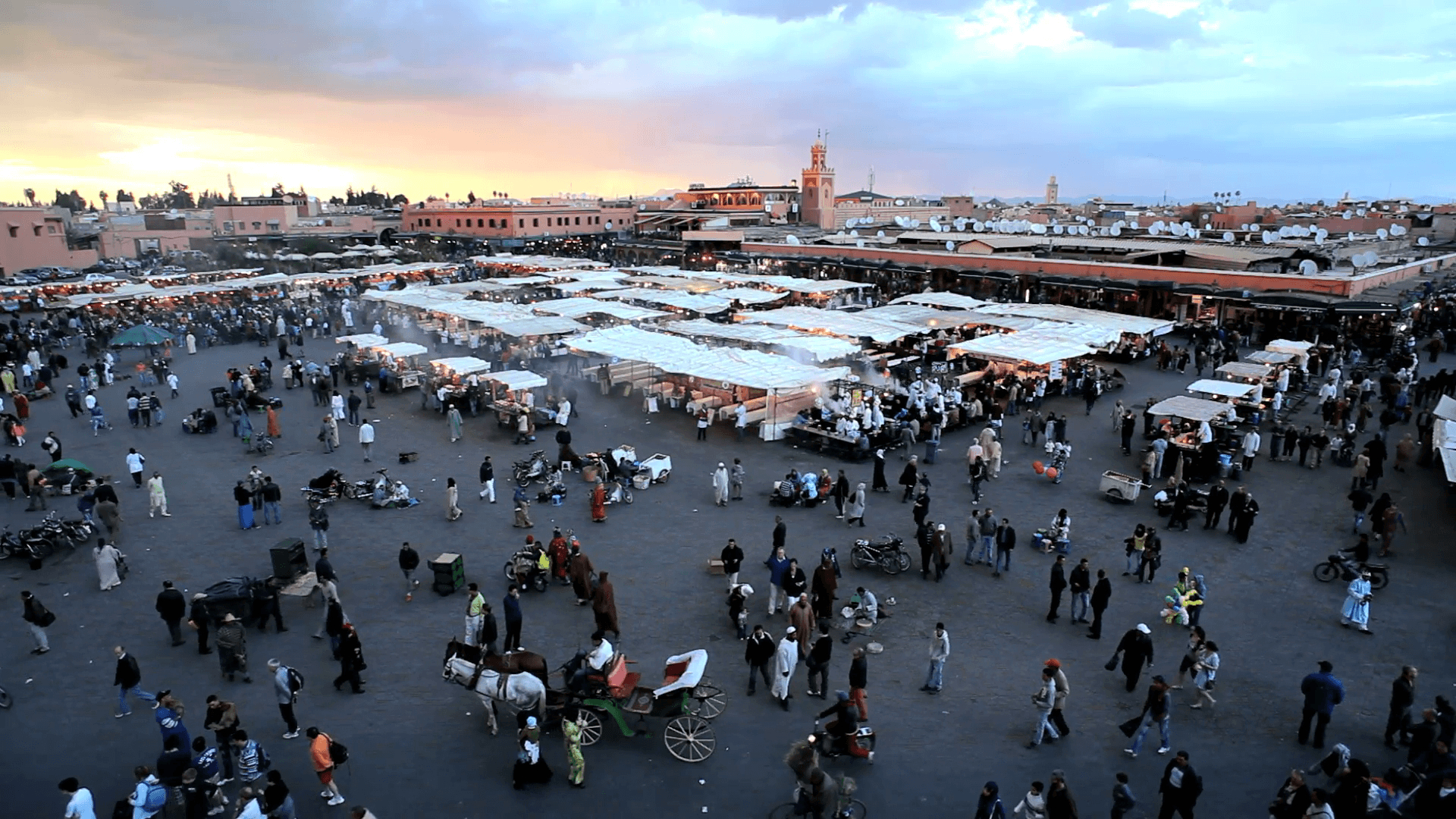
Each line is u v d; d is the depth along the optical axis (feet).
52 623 51.13
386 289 199.72
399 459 83.15
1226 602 53.57
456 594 55.11
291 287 200.44
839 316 132.98
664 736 39.86
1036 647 48.78
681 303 150.10
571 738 36.22
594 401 107.55
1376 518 60.85
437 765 38.42
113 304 178.19
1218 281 149.89
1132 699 43.60
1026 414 99.60
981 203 455.22
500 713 42.60
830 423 87.15
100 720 42.04
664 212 349.61
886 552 57.98
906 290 186.91
